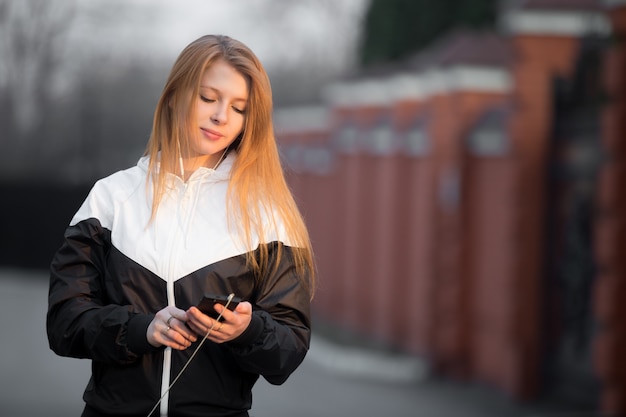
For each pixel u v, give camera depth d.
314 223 24.59
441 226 15.75
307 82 38.47
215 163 3.14
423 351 16.19
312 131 24.55
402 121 17.67
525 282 13.33
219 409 2.95
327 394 13.79
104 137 42.34
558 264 13.04
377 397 13.64
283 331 2.92
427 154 16.28
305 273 3.06
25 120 41.81
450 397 13.76
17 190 37.72
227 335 2.77
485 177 14.77
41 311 23.95
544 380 13.23
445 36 22.56
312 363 17.36
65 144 42.16
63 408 11.63
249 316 2.77
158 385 2.92
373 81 18.97
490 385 14.47
